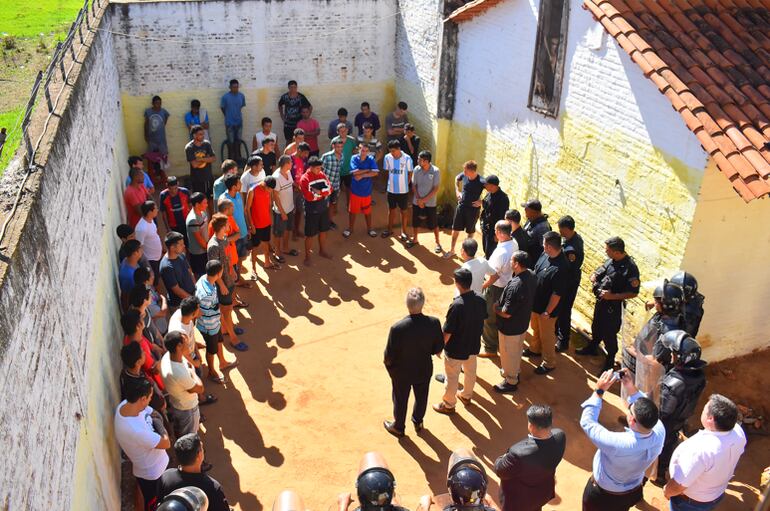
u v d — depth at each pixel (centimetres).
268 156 1275
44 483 418
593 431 554
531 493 537
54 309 504
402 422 765
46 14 1462
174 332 680
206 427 789
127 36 1401
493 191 1033
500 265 859
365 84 1614
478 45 1235
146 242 962
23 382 402
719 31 823
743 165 676
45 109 667
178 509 450
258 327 997
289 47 1528
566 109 991
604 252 948
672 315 695
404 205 1256
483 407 834
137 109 1468
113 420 711
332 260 1207
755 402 834
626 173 881
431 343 714
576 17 936
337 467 731
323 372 895
